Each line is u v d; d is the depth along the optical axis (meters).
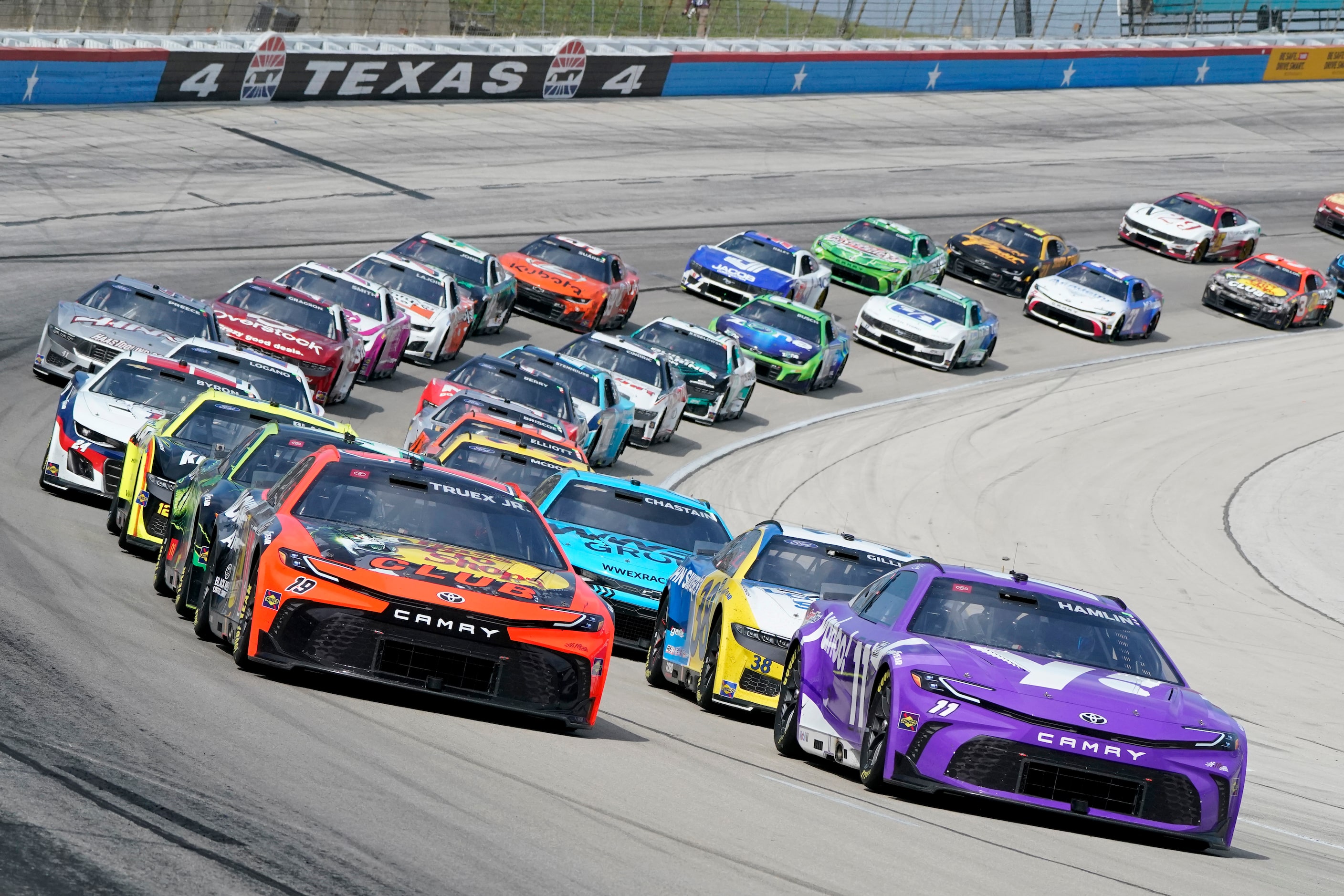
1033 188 163.50
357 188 114.19
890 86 192.88
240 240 95.81
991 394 105.62
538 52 155.75
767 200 137.38
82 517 47.56
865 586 37.16
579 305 95.69
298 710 24.88
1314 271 141.38
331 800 19.20
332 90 139.88
